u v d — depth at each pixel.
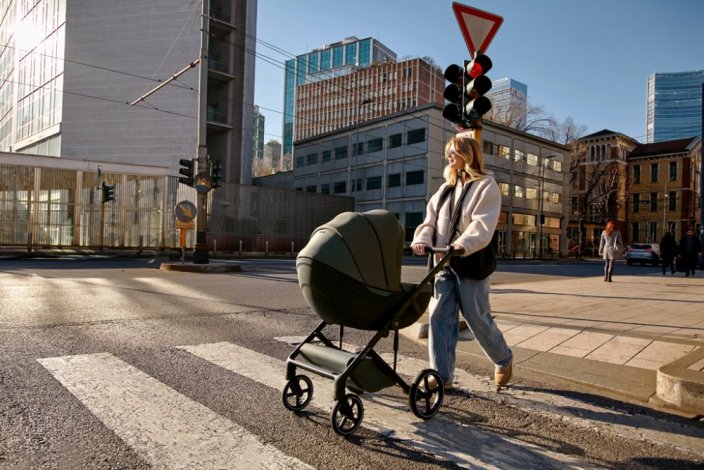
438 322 3.00
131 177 24.58
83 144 36.41
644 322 5.98
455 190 3.10
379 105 108.44
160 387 3.18
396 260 2.65
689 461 2.33
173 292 8.28
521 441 2.52
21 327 4.90
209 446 2.34
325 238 2.49
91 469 2.08
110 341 4.42
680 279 14.77
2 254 20.66
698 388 2.98
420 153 39.88
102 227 23.92
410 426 2.67
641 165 64.12
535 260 40.97
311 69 168.12
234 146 38.91
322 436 2.50
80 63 34.16
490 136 43.34
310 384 2.88
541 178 49.12
